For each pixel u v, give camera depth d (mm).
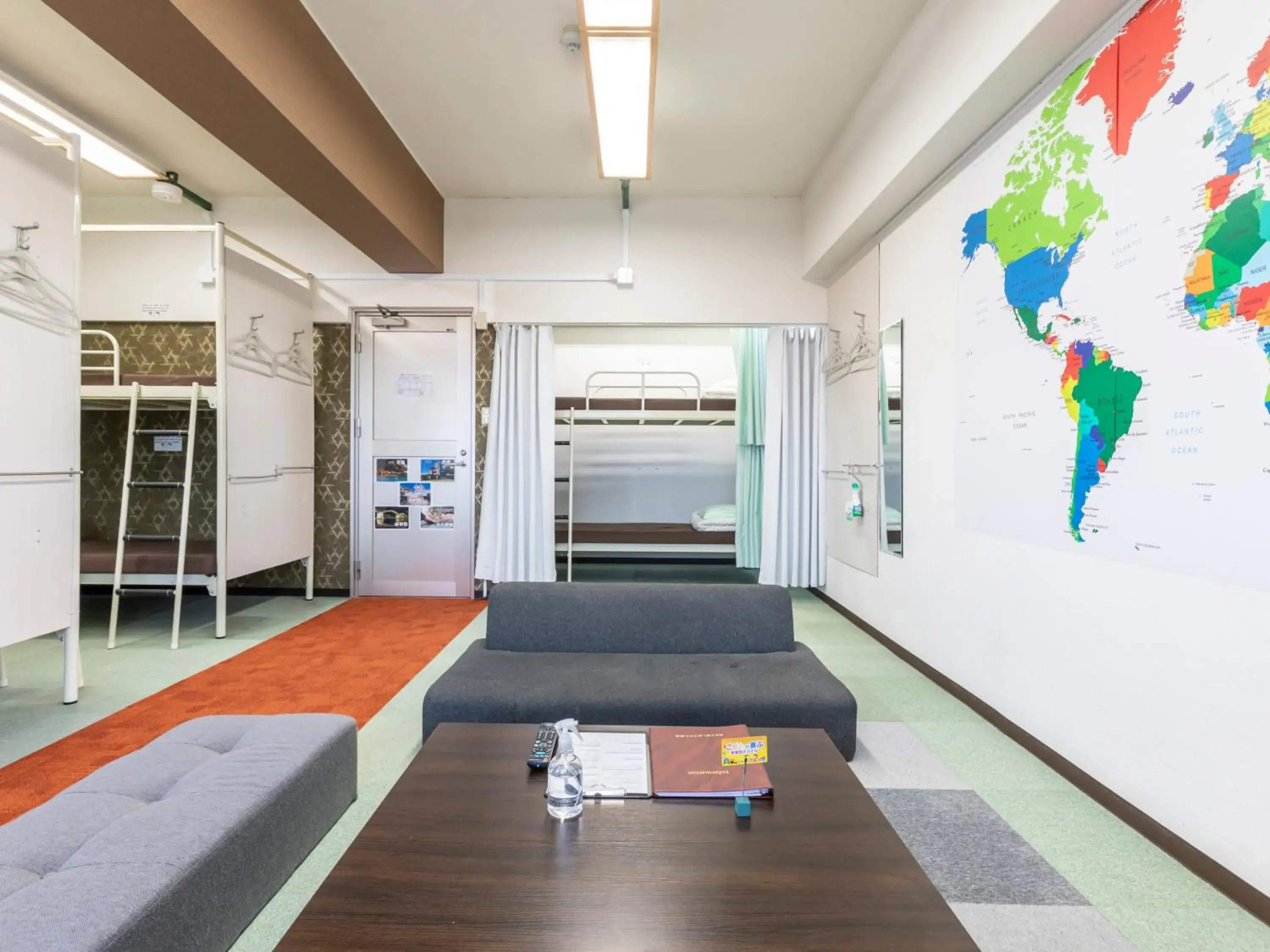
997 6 2035
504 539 4613
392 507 4723
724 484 6371
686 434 6367
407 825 1105
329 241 4617
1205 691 1474
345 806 1689
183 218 4559
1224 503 1421
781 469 4617
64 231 2518
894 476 3273
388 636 3621
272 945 1224
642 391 4988
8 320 2295
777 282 4566
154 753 1484
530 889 939
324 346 4684
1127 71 1709
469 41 2842
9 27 2756
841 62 2963
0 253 2262
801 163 3992
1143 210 1648
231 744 1603
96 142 3676
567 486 6336
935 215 2824
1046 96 2057
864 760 2053
